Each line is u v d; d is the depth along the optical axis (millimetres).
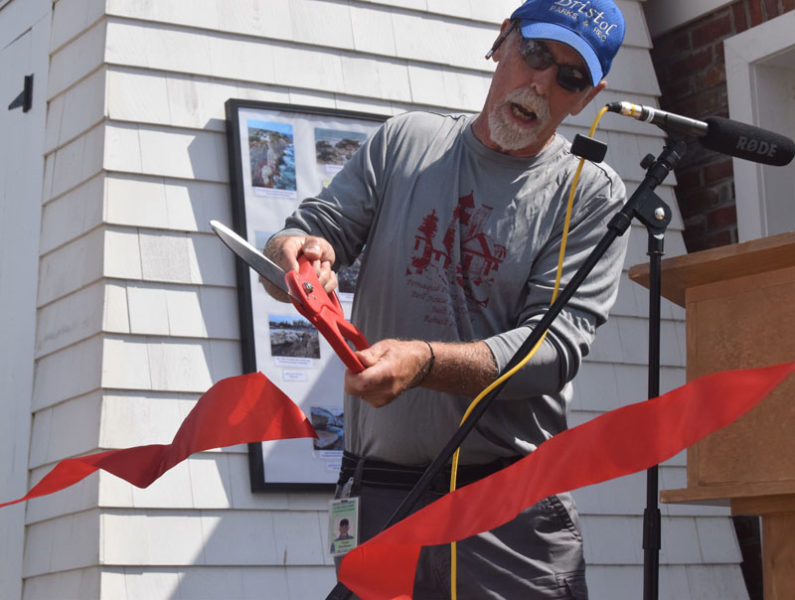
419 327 2004
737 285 1817
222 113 3307
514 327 2033
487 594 1938
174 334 3066
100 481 2865
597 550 3475
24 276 3316
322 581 3076
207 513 2979
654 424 1327
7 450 3201
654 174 1793
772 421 1709
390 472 1996
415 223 2037
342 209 2090
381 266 2059
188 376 3055
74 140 3244
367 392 1637
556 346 1896
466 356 1777
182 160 3209
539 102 1949
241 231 3188
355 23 3574
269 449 3086
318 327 1583
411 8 3684
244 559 2988
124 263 3059
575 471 1354
